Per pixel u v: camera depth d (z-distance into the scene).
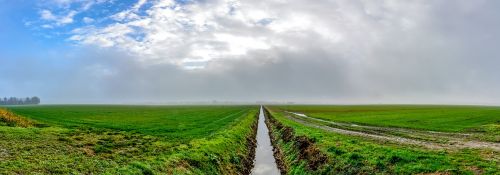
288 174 35.25
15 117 50.00
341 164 29.64
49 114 108.25
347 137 45.91
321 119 102.56
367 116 112.06
